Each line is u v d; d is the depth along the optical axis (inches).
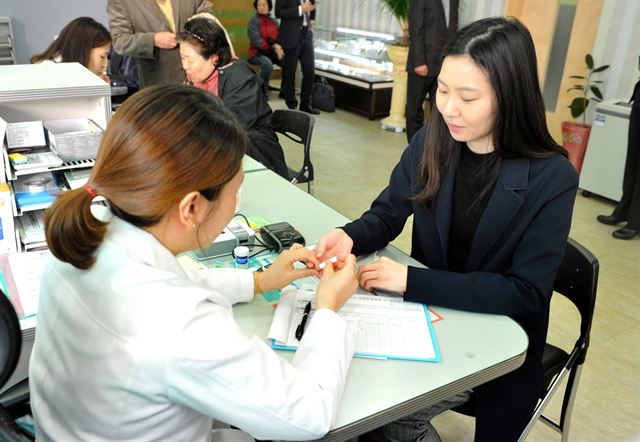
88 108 64.4
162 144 27.0
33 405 31.8
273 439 29.9
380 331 42.7
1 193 52.5
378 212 57.3
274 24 253.3
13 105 60.0
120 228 29.0
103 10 207.2
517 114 44.5
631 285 108.7
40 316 31.4
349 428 34.3
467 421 73.7
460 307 46.2
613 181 145.9
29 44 201.2
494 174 48.3
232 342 27.6
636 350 89.0
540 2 165.5
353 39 255.6
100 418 28.0
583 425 73.0
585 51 159.9
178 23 130.3
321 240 52.3
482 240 49.6
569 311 98.2
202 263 52.8
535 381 50.1
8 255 51.3
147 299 26.9
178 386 26.7
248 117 101.8
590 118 164.9
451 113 44.3
